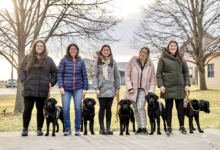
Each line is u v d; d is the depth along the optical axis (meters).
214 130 5.39
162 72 5.18
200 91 16.28
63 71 4.91
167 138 4.46
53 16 10.14
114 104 13.84
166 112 5.06
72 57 5.00
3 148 3.65
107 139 4.40
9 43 10.52
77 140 4.30
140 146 3.80
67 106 4.84
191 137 4.54
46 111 4.73
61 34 10.30
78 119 4.92
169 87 4.98
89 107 4.82
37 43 4.82
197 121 5.14
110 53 5.26
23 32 9.59
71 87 4.83
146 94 5.00
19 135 4.87
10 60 9.90
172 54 5.18
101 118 5.03
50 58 5.05
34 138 4.49
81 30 10.20
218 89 16.73
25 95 4.68
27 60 4.80
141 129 5.05
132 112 5.56
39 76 4.76
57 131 5.57
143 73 5.05
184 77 5.14
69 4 9.69
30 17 10.15
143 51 5.05
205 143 3.99
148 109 4.93
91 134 5.00
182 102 5.09
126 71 5.21
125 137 4.61
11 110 11.34
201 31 16.62
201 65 17.12
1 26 10.00
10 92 29.09
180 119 5.05
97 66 5.13
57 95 20.14
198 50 16.92
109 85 5.03
